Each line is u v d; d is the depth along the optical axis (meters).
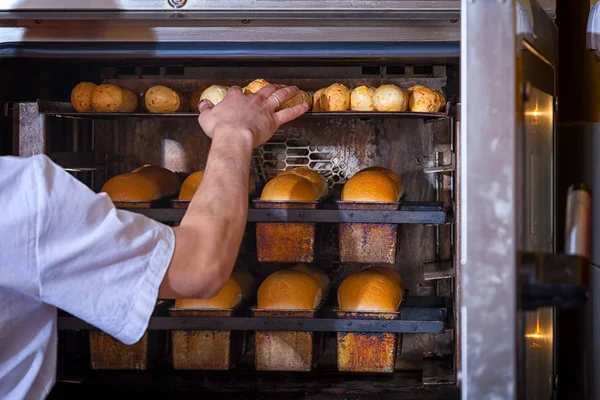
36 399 0.79
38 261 0.70
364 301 1.52
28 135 1.50
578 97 1.78
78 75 1.79
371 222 1.51
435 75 1.75
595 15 1.48
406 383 1.58
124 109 1.59
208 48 1.45
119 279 0.74
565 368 1.91
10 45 1.45
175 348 1.56
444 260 1.72
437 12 1.39
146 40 1.45
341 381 1.60
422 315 1.59
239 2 1.40
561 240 1.47
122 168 1.81
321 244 1.75
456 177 1.45
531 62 0.82
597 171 1.61
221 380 1.59
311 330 1.52
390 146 1.77
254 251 1.76
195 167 1.81
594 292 1.63
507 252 0.67
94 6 1.41
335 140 1.78
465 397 0.68
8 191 0.70
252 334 1.77
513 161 0.66
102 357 1.56
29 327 0.78
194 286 0.77
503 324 0.67
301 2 1.40
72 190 0.72
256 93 1.04
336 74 1.77
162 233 0.77
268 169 1.80
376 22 1.43
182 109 1.69
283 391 1.54
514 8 0.66
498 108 0.67
